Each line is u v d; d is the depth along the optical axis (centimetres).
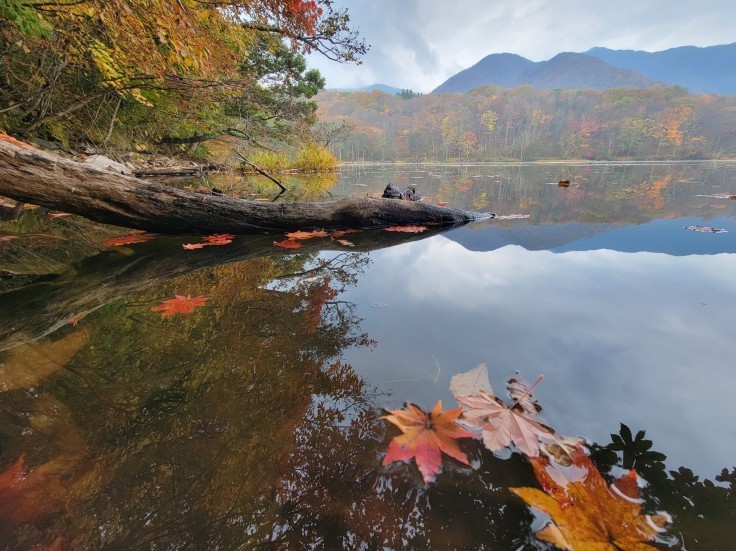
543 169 1895
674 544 50
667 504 55
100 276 167
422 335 110
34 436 71
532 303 133
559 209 404
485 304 133
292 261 196
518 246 226
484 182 923
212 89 500
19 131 416
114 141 636
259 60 976
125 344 107
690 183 807
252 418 76
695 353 97
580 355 97
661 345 101
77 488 60
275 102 1031
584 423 71
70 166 193
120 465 64
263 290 153
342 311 130
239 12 371
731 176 1084
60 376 90
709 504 55
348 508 56
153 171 743
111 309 131
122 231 258
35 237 225
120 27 289
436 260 196
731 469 61
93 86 509
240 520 55
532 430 70
